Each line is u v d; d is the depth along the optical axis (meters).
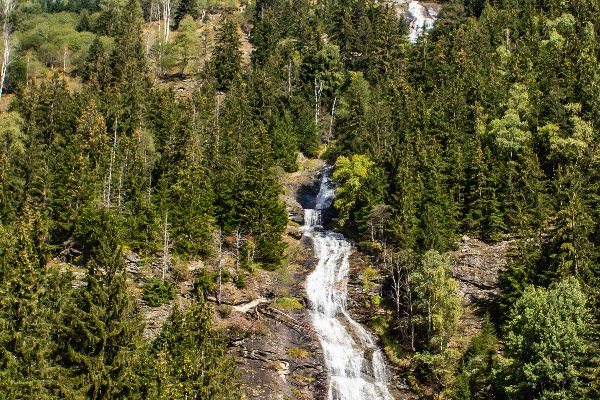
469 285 76.06
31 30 165.12
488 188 84.19
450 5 158.75
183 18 180.00
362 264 84.56
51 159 86.44
